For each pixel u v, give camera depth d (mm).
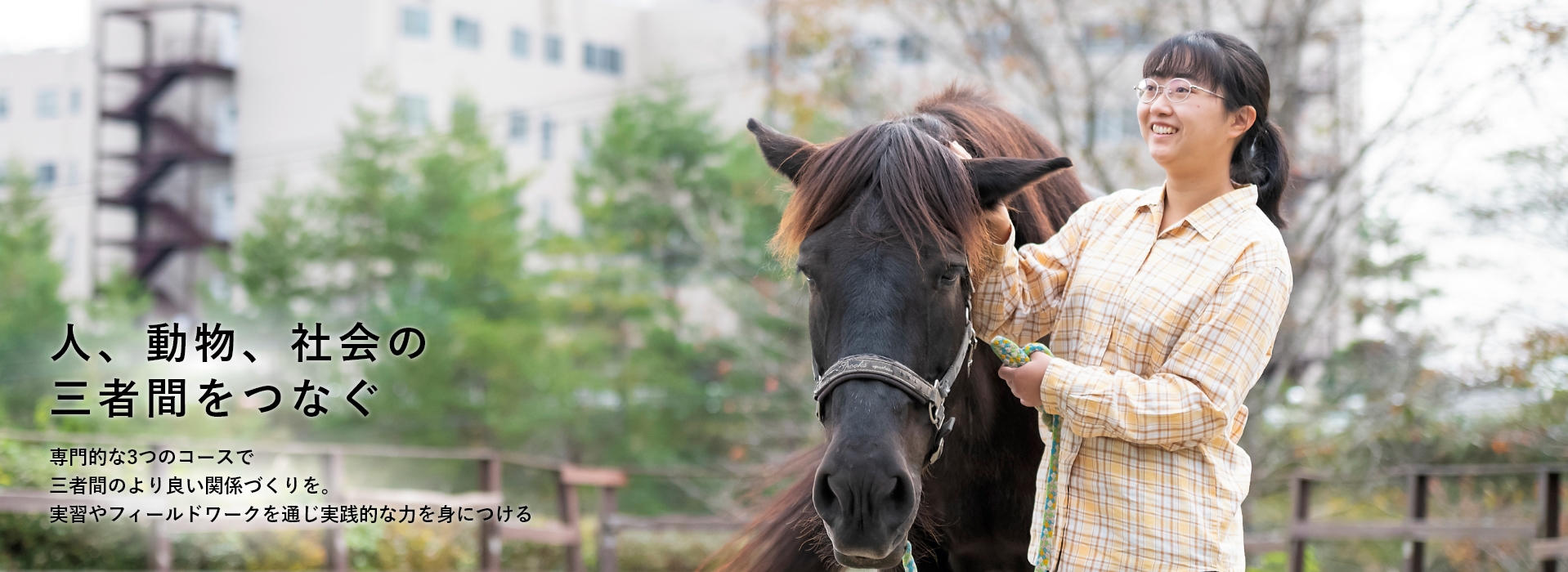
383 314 19094
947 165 2143
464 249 19891
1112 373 2160
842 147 2225
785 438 12734
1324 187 9930
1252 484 10094
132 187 31469
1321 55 12000
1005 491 2617
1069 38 10562
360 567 9250
